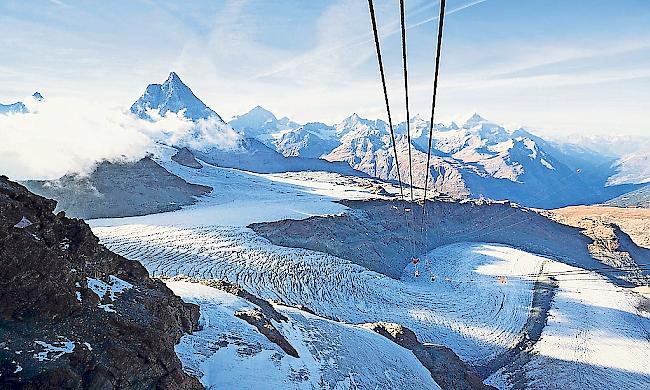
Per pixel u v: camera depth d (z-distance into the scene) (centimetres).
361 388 2564
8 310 1366
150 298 2048
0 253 1392
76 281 1669
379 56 991
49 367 1249
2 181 1727
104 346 1441
